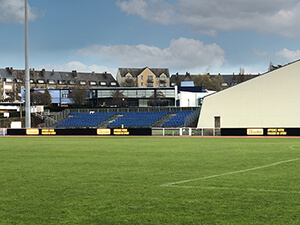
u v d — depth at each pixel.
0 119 71.44
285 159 18.61
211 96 56.44
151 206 9.02
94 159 18.80
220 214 8.30
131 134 49.19
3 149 25.36
